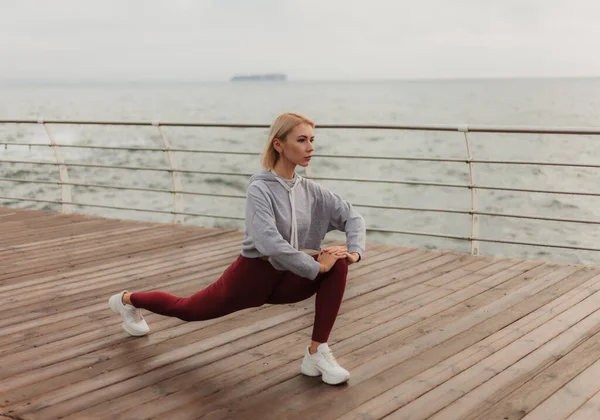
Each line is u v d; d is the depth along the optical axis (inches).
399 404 98.7
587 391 101.7
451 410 96.3
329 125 196.2
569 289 156.8
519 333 128.4
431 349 121.2
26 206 615.8
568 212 569.6
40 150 939.3
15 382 110.0
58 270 184.2
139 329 129.5
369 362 115.5
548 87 6697.8
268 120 1914.4
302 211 103.7
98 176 772.6
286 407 98.8
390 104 2748.5
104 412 98.3
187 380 109.7
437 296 154.4
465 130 181.3
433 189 696.4
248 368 114.3
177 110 2470.5
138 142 1128.8
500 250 483.8
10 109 2647.6
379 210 607.2
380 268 180.9
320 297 105.3
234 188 735.1
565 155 902.4
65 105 3117.6
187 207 649.0
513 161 178.2
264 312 145.2
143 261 193.6
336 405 99.0
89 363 117.9
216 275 177.9
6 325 139.8
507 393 101.7
